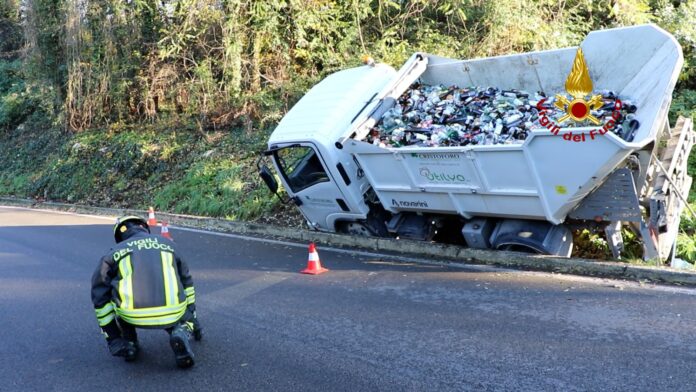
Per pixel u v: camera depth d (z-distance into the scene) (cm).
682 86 1141
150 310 476
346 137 838
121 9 1977
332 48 1584
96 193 1855
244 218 1261
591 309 579
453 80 935
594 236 791
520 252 751
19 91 2744
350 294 701
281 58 1634
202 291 768
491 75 888
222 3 1644
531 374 460
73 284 842
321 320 623
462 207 766
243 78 1658
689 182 796
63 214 1677
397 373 483
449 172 741
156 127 1962
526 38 1261
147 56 2000
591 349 493
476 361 491
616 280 655
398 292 691
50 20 2205
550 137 637
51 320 685
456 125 811
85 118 2188
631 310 566
